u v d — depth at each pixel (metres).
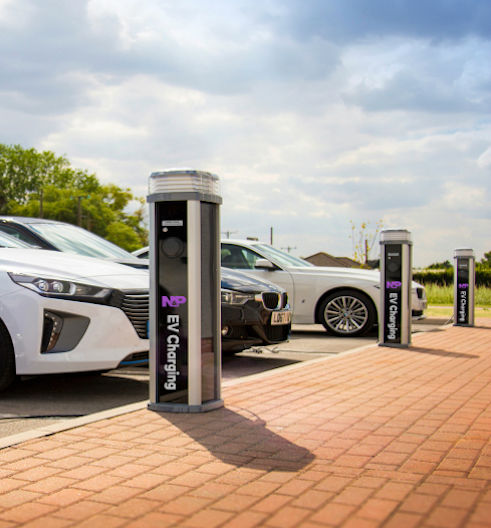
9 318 4.98
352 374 6.34
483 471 3.26
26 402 5.07
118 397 5.30
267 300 6.87
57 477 3.18
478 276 25.06
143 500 2.87
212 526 2.59
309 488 3.02
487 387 5.65
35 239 6.75
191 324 4.53
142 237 84.94
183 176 4.46
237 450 3.65
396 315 8.70
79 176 85.81
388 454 3.57
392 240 8.68
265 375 6.24
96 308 5.08
